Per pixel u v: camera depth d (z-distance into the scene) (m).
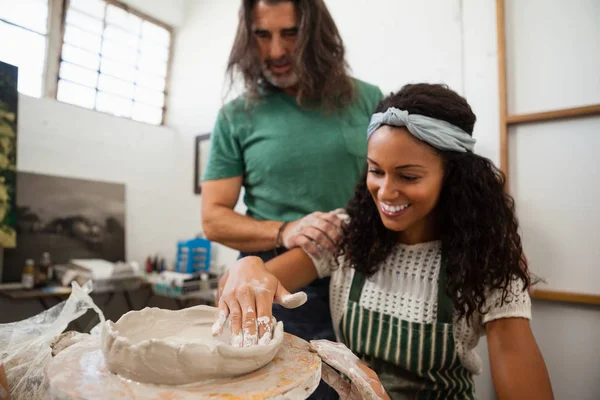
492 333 0.78
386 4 2.19
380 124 0.77
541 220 1.60
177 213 3.37
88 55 3.01
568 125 1.55
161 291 2.57
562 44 1.58
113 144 3.04
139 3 3.21
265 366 0.52
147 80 3.39
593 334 1.48
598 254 1.48
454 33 1.91
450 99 0.77
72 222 2.73
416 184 0.75
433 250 0.87
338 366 0.57
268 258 1.13
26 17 2.72
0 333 0.62
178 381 0.46
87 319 1.85
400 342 0.83
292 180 1.11
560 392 1.54
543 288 1.57
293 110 1.15
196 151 3.24
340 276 0.96
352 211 0.93
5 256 2.43
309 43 1.12
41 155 2.66
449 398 0.81
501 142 1.68
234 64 1.23
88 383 0.45
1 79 2.36
